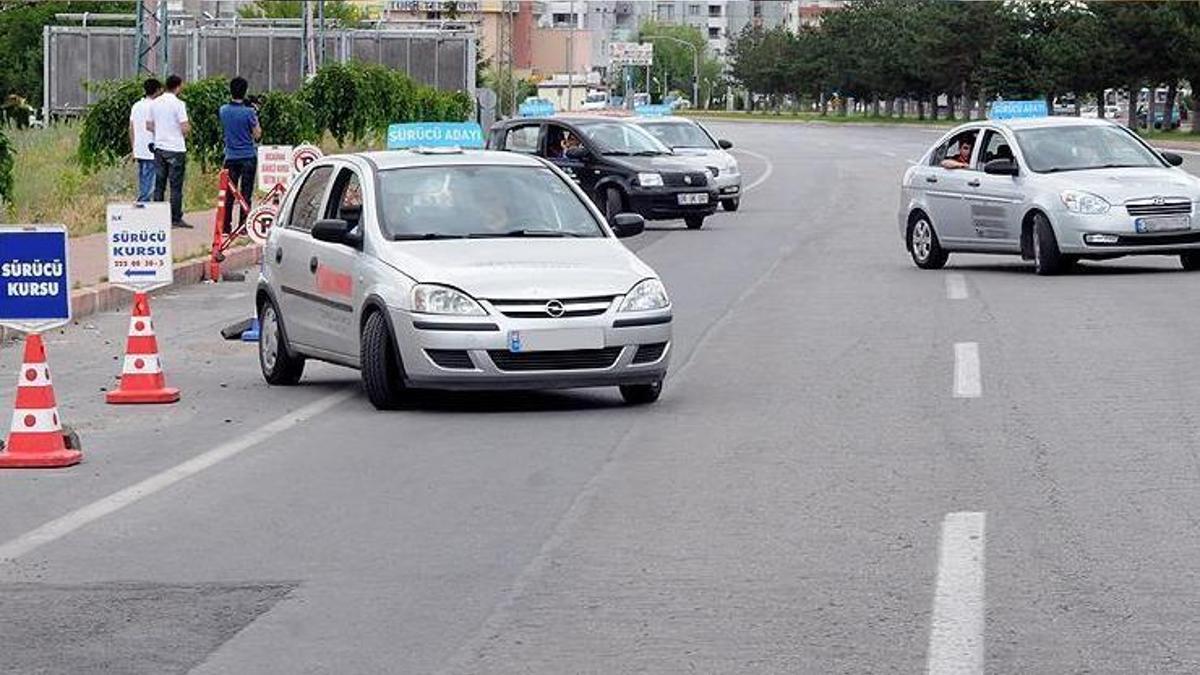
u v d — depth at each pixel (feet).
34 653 31.42
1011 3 490.08
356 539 40.14
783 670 29.45
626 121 153.58
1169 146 318.86
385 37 312.29
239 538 40.50
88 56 304.71
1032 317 80.18
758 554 37.73
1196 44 376.89
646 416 56.44
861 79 627.87
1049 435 51.13
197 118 165.48
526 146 153.48
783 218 158.81
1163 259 108.78
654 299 57.57
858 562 36.73
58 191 153.99
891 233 137.90
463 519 41.93
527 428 54.65
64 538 40.81
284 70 308.40
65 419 58.65
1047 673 28.99
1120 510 41.06
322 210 64.13
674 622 32.60
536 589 35.29
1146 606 32.91
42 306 49.93
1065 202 97.76
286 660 30.81
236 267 116.37
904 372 64.49
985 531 39.22
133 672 30.25
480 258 57.82
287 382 66.33
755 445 50.70
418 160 63.31
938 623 31.96
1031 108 131.03
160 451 52.24
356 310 59.72
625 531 40.24
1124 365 64.90
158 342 80.64
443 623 32.96
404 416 57.77
